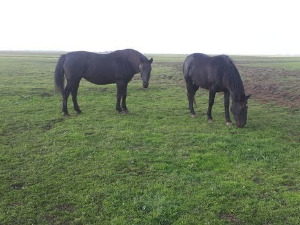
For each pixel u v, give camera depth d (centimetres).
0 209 608
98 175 734
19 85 1970
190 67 1219
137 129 1065
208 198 624
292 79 2039
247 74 2473
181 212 586
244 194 639
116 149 884
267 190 650
